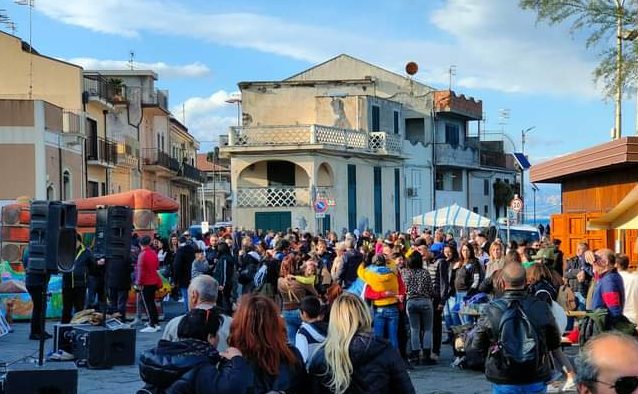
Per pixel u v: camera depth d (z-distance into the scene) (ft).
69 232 31.91
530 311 20.11
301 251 59.36
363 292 39.37
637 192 41.39
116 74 172.04
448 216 96.73
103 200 71.67
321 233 121.70
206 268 58.44
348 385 17.42
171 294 73.05
